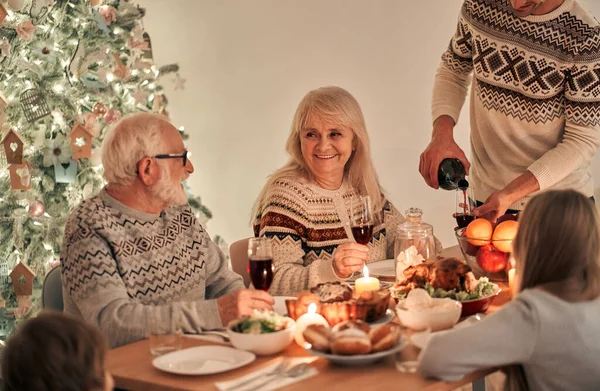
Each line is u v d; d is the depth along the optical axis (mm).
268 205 2580
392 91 4105
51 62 4125
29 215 4066
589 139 2631
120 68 4246
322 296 1948
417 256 2197
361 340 1582
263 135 4742
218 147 4965
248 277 2736
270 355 1703
